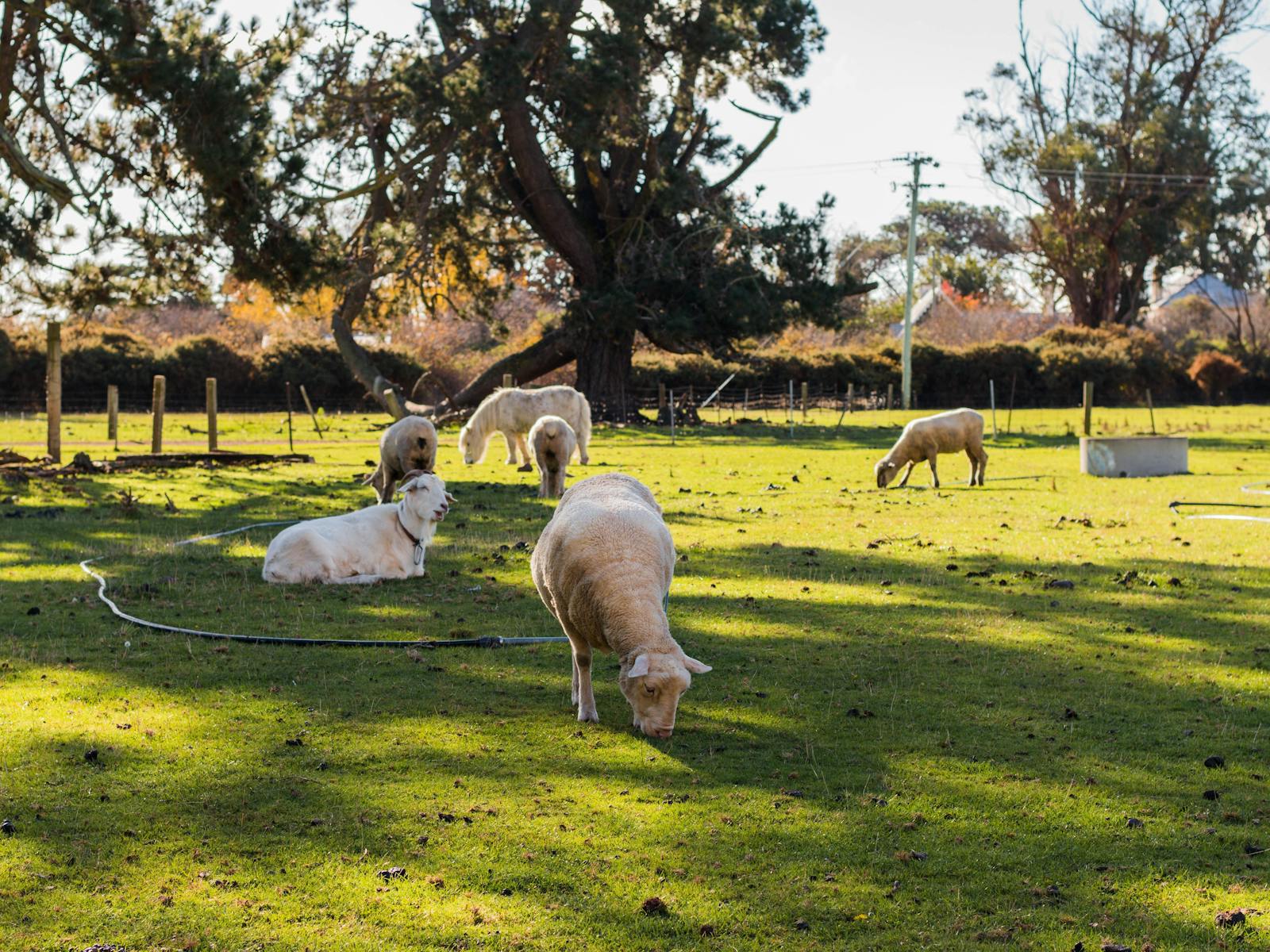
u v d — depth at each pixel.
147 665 9.20
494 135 46.44
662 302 48.53
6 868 5.62
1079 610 11.30
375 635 10.17
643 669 7.02
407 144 42.00
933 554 14.55
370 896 5.43
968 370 72.31
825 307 48.84
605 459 29.53
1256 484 23.06
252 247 25.58
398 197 46.22
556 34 42.81
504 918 5.25
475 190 46.31
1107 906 5.42
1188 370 77.31
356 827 6.15
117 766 6.97
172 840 5.98
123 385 58.69
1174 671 9.14
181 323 80.50
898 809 6.46
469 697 8.42
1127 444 25.34
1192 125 78.12
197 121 23.72
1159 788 6.80
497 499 20.02
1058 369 73.06
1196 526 17.08
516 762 7.12
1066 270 85.44
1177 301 109.69
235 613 10.88
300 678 8.88
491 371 49.31
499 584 12.41
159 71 22.98
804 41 46.94
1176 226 81.12
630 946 5.04
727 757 7.23
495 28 42.03
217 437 35.72
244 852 5.87
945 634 10.31
